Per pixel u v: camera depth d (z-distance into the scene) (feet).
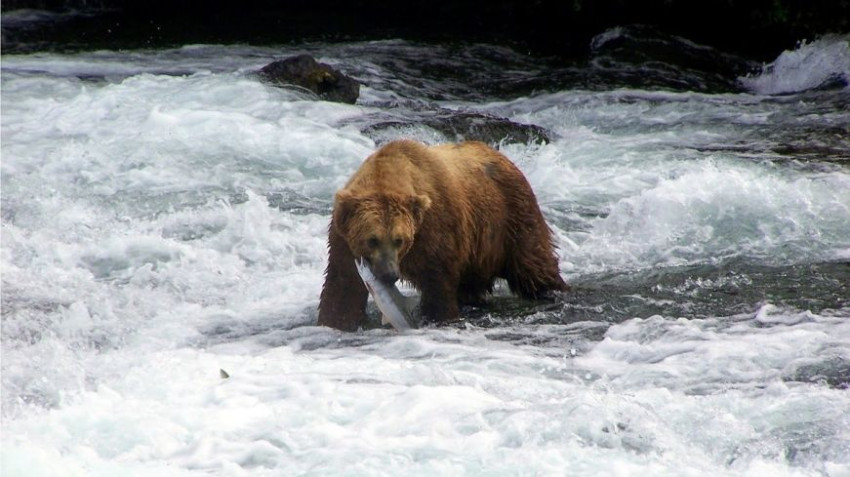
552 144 114.21
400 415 51.42
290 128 111.14
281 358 60.90
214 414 52.24
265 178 100.07
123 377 58.54
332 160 103.96
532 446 47.88
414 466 46.32
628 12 187.32
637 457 47.06
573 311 71.00
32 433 50.62
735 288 73.97
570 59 172.35
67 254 83.51
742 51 175.42
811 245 82.12
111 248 84.53
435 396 52.95
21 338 67.56
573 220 90.79
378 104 132.05
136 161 103.35
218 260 82.69
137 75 139.54
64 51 175.01
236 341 66.49
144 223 90.33
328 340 65.36
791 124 122.42
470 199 68.44
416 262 65.87
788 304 70.13
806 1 171.94
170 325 69.41
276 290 76.54
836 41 163.22
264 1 213.87
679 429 49.52
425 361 60.29
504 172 72.33
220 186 98.27
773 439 48.32
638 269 79.61
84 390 56.95
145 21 202.18
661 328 65.16
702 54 170.50
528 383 55.93
